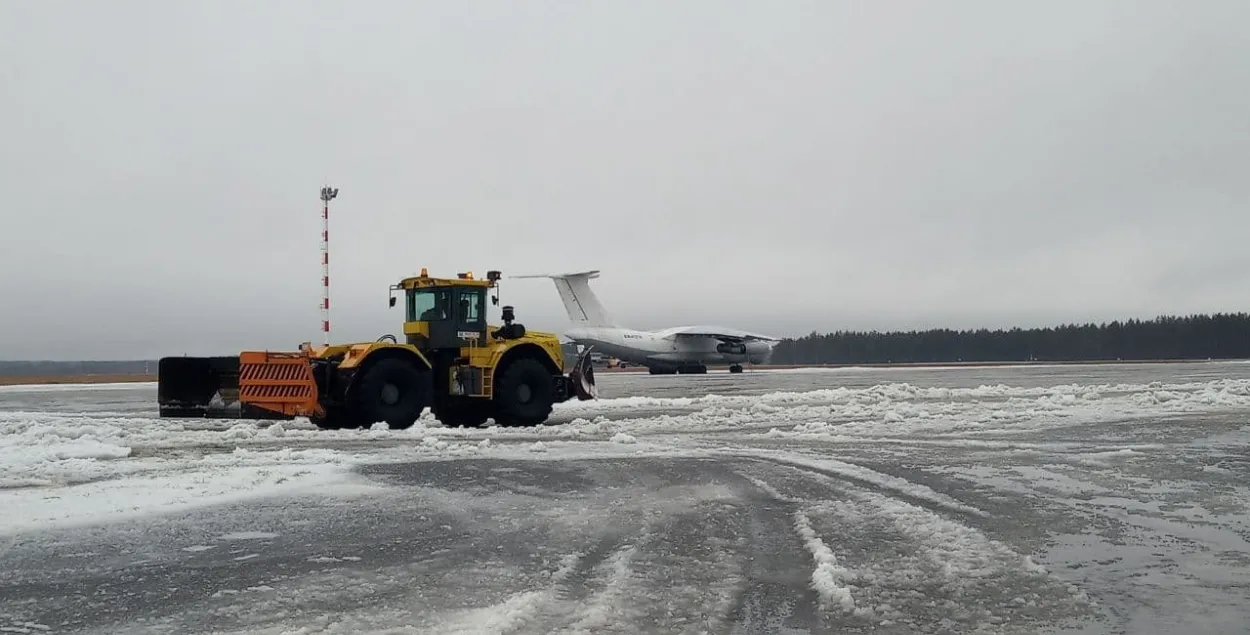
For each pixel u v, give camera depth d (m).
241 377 16.83
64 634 4.75
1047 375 45.75
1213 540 6.96
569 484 9.75
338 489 9.32
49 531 7.25
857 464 11.28
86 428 16.09
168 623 4.91
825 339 132.12
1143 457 11.81
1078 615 5.06
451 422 19.03
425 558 6.39
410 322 18.62
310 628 4.77
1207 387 26.73
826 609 5.18
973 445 13.45
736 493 9.15
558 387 19.22
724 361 57.59
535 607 5.14
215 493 9.00
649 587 5.62
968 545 6.72
